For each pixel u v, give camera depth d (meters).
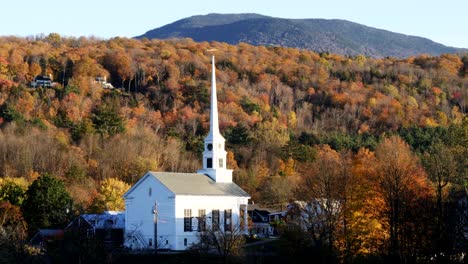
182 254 180.25
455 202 147.50
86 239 170.00
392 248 150.00
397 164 175.50
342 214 161.62
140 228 199.25
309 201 166.88
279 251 170.12
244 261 168.12
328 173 179.50
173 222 193.88
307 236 160.12
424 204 151.75
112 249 176.75
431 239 145.38
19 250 166.62
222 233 180.75
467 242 142.62
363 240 159.38
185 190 197.25
